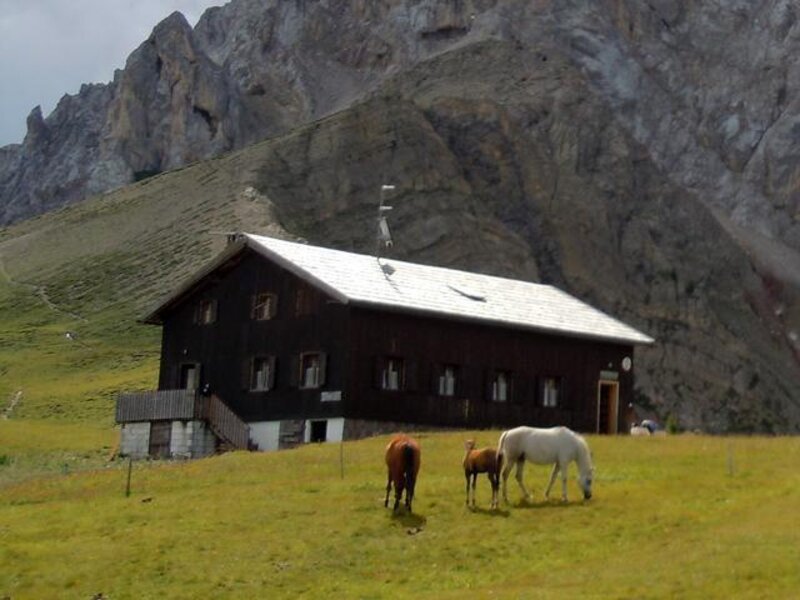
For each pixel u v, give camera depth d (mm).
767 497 41781
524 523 40062
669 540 37594
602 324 82688
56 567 38406
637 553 36500
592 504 41969
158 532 41188
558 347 79812
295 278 76312
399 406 73500
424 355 74812
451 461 50625
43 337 164375
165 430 76250
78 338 162625
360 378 72500
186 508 44125
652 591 32531
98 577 37406
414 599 33750
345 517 41312
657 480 45562
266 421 76062
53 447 81250
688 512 40344
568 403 79625
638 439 57781
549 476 46562
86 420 109250
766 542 35750
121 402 78250
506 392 77562
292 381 75125
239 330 79312
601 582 33688
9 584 37375
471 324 76438
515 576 35406
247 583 36188
